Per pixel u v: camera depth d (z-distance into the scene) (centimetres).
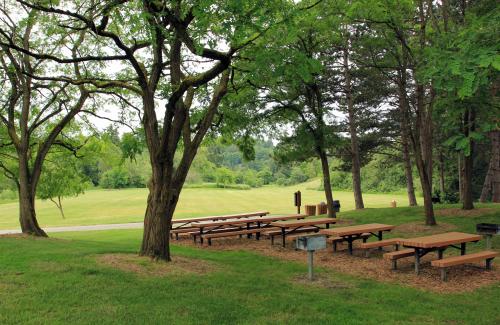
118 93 1599
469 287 796
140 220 3116
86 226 2673
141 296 691
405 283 833
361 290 779
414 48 1616
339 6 1459
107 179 8481
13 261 902
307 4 1323
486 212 1716
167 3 856
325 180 1948
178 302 669
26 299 657
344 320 605
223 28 777
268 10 815
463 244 1033
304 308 661
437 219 1706
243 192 7038
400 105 2447
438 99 1267
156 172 968
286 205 4659
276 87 1695
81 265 855
